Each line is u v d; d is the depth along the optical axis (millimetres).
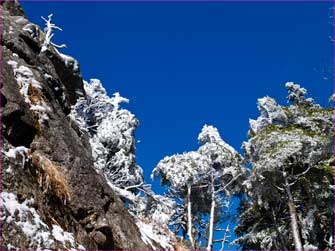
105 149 24328
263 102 28406
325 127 25625
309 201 24109
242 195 31359
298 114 27328
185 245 18453
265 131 25250
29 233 6301
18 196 6688
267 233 25531
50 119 9180
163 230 16219
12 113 7727
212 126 35188
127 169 24641
